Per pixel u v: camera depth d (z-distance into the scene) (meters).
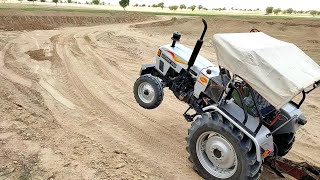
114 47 16.89
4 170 4.93
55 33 22.25
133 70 12.22
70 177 4.96
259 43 4.94
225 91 5.04
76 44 17.33
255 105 4.64
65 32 23.52
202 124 4.96
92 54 14.64
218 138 4.96
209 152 5.12
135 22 47.03
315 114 8.78
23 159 5.28
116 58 14.14
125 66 12.80
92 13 45.12
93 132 6.67
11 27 24.67
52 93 8.84
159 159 5.82
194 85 6.02
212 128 4.84
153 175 5.28
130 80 10.86
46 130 6.48
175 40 6.67
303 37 25.84
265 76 4.34
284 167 5.00
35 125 6.64
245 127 4.63
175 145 6.42
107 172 5.18
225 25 33.72
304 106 9.31
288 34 27.69
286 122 4.99
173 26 35.16
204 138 5.20
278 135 5.45
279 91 4.20
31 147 5.70
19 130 6.29
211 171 5.12
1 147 5.58
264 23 32.28
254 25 32.34
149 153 6.01
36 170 5.02
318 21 34.53
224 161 4.95
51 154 5.54
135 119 7.56
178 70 6.42
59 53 14.35
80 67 12.00
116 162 5.53
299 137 7.29
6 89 8.62
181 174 5.38
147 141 6.50
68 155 5.58
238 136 4.61
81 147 5.92
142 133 6.84
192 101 6.14
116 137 6.54
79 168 5.22
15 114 7.01
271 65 4.33
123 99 8.87
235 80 5.10
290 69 4.50
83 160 5.48
